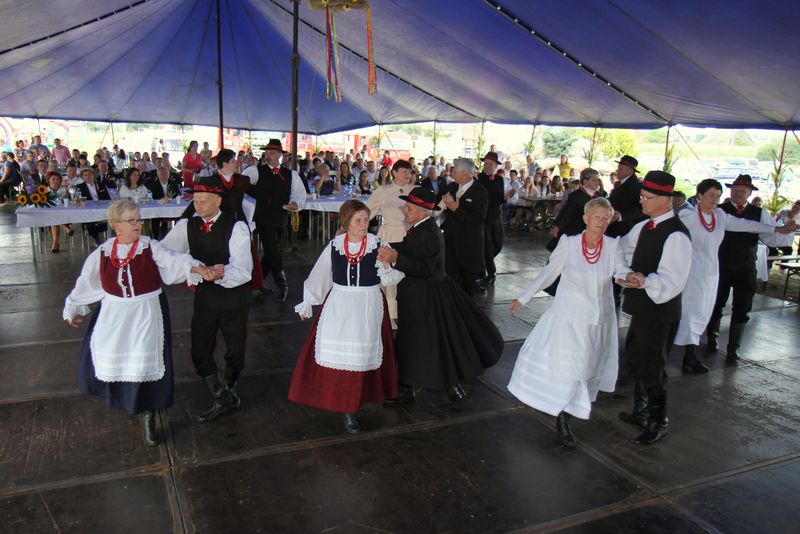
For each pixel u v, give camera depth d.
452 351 3.71
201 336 3.46
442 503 2.81
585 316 3.20
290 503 2.76
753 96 7.99
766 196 12.08
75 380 4.05
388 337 3.54
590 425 3.72
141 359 3.02
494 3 7.75
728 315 6.50
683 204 5.74
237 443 3.31
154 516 2.62
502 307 6.36
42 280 6.73
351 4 7.35
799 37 5.84
